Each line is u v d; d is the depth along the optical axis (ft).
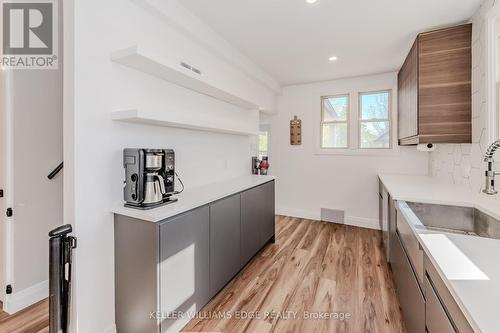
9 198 6.34
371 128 13.56
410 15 7.50
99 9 5.22
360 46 9.68
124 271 5.44
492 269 3.03
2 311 6.34
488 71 6.59
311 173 15.06
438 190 7.51
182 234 5.63
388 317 6.25
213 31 8.46
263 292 7.35
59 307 4.56
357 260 9.43
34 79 6.70
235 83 10.56
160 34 6.76
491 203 5.71
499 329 1.98
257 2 6.90
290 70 12.52
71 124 4.84
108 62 5.42
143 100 6.32
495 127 6.51
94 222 5.18
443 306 3.22
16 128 6.42
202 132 8.81
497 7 6.12
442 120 8.02
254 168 12.61
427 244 3.86
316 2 6.90
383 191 10.58
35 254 6.79
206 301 6.50
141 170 5.38
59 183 7.31
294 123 15.35
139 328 5.28
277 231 12.89
